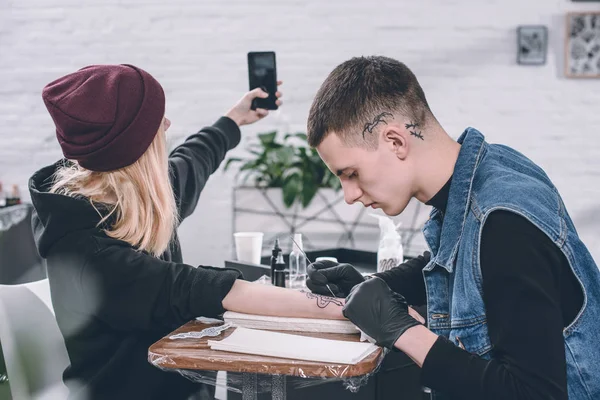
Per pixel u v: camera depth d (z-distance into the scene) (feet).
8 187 13.41
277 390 3.69
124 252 4.17
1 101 13.37
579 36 12.75
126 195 4.31
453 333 3.39
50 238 4.23
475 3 12.85
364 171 3.59
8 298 4.81
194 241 13.47
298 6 13.09
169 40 13.25
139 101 4.26
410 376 5.60
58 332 4.92
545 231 3.08
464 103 13.06
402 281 4.72
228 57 13.24
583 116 12.91
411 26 12.99
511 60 12.91
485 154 3.58
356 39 13.09
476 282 3.24
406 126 3.53
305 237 12.39
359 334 3.91
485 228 3.19
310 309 4.04
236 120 6.27
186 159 5.69
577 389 3.27
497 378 3.02
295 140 13.25
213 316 4.23
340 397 5.37
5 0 13.19
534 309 2.96
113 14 13.23
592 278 3.28
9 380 4.68
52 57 13.30
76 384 4.36
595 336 3.30
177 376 4.43
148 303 4.06
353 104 3.52
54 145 13.44
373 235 12.14
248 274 6.35
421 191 3.69
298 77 13.23
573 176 13.02
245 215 11.94
